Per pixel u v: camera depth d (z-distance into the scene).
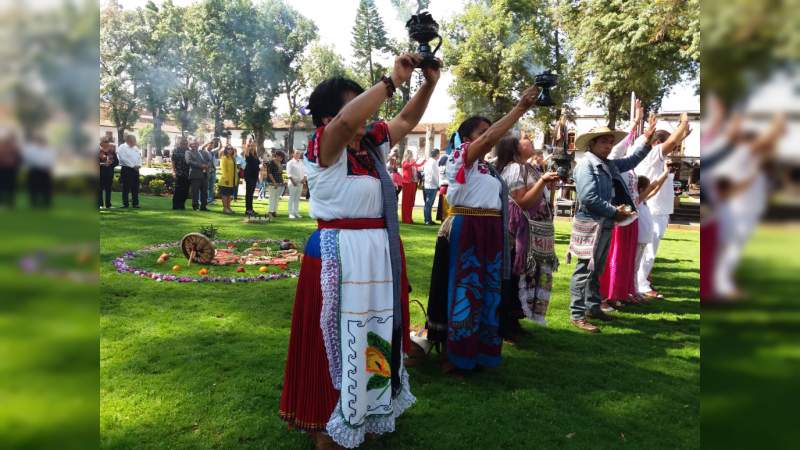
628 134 5.57
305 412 2.57
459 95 18.42
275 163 12.49
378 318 2.58
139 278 6.12
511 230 4.43
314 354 2.55
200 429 2.90
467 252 3.71
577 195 5.04
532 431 3.02
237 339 4.27
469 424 3.08
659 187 6.05
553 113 17.77
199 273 6.46
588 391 3.60
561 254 9.07
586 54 16.94
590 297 5.35
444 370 3.87
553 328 5.02
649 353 4.39
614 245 5.83
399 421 3.09
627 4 15.07
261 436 2.86
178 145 13.18
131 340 4.17
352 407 2.46
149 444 2.74
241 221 11.58
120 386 3.38
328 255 2.49
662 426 3.14
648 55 14.93
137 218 11.26
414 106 2.71
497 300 3.74
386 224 2.62
